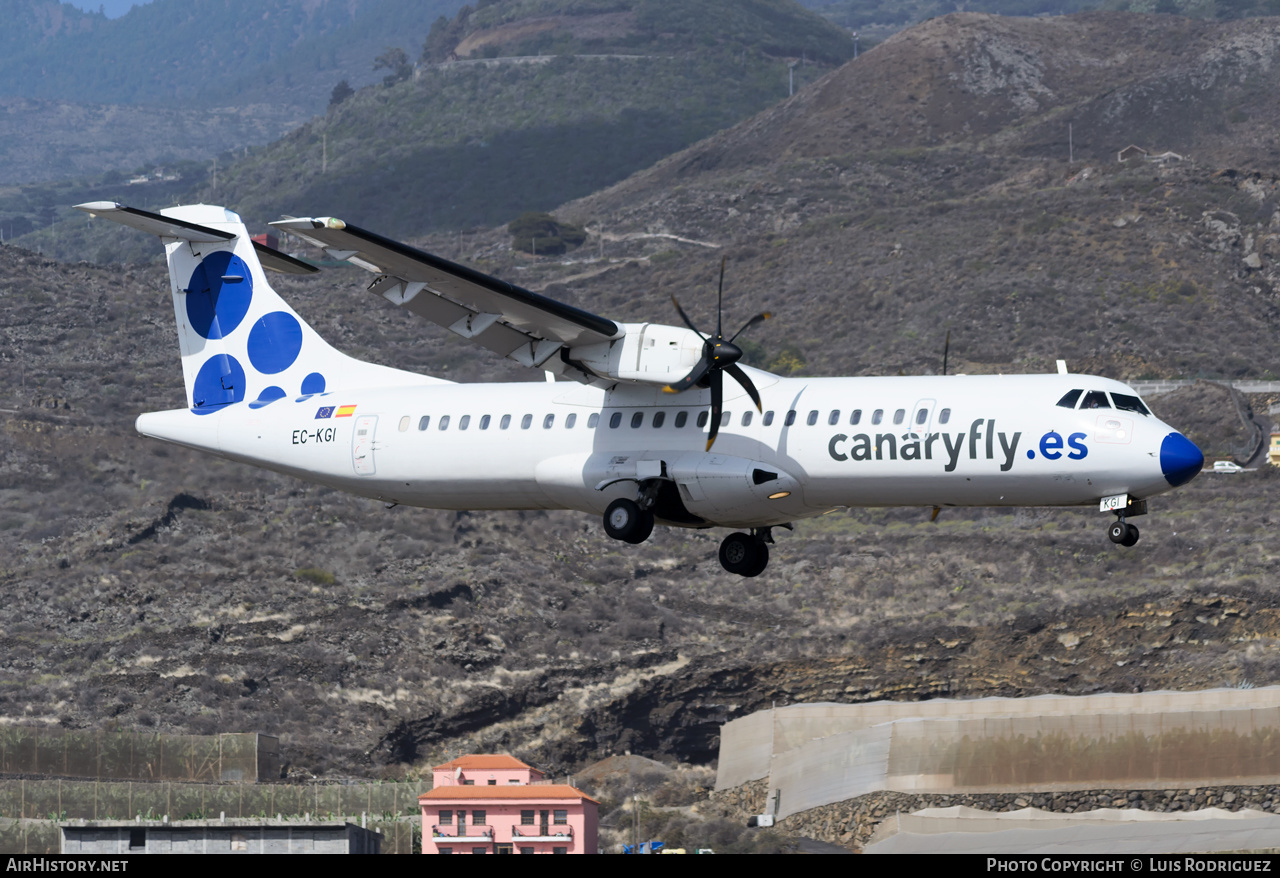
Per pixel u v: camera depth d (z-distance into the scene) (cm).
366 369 12581
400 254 10100
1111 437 10006
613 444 11219
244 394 12862
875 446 10456
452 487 11881
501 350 11275
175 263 13075
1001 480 10281
